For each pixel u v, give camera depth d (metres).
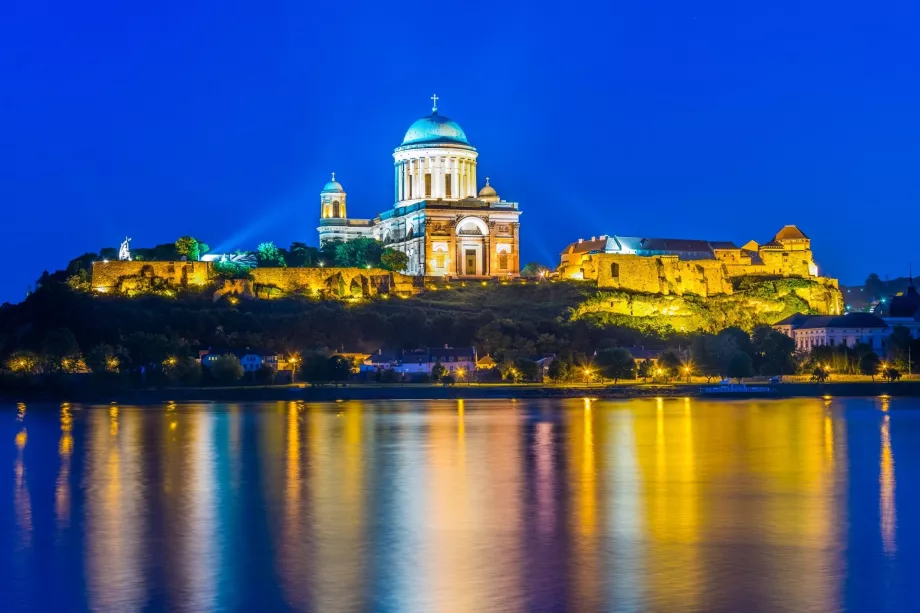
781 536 120.62
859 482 155.38
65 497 145.62
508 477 161.38
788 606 95.50
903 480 157.00
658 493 146.88
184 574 106.25
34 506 139.38
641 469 168.75
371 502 141.00
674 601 97.00
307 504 139.88
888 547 115.38
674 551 114.19
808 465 172.25
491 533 122.69
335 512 134.50
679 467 170.62
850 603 96.25
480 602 97.19
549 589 100.75
